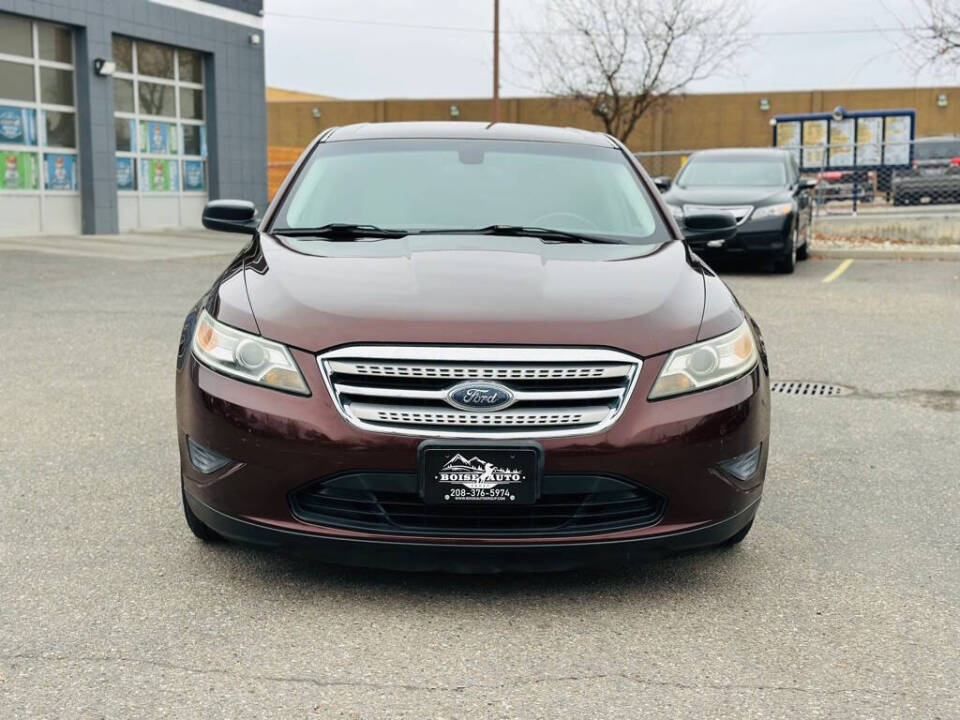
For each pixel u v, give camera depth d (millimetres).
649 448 3082
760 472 3410
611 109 33375
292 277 3469
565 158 4789
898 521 4168
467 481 3016
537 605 3266
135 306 9484
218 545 3727
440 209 4324
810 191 15547
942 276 13117
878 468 4910
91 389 6168
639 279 3566
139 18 19234
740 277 12914
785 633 3100
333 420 3045
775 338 8367
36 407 5723
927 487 4625
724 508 3246
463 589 3373
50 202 17922
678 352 3199
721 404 3209
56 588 3324
